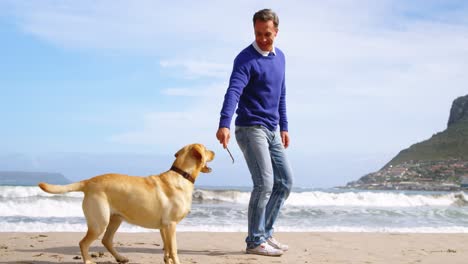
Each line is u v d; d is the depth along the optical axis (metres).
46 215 11.38
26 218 10.77
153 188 4.75
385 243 7.77
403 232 9.77
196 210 13.58
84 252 4.57
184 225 9.89
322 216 13.07
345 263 5.72
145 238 7.49
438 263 5.86
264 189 5.75
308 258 5.98
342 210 14.99
